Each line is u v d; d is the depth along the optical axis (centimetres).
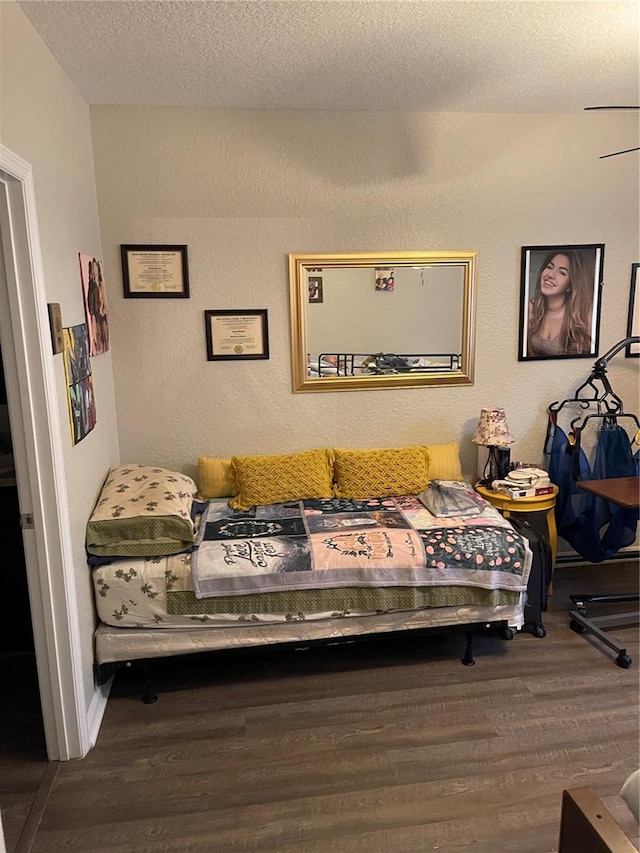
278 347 333
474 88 285
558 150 333
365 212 326
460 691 257
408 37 229
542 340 353
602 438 353
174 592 248
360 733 232
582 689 257
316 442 346
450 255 333
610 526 335
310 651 291
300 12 207
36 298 194
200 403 332
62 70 247
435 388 350
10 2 183
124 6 198
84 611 235
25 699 258
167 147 307
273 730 235
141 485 277
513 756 219
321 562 255
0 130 171
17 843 186
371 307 335
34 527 207
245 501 312
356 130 317
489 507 303
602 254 348
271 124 311
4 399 273
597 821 126
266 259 323
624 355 363
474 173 330
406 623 265
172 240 316
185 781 210
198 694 260
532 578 292
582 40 234
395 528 278
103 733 236
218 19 211
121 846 185
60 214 232
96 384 280
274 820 193
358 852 181
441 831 188
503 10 209
